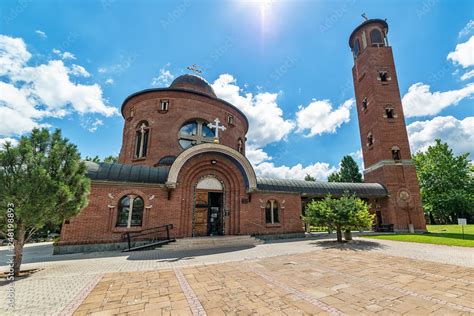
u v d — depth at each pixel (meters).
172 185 14.68
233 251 11.99
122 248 13.26
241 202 16.86
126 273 7.59
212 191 16.70
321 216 16.02
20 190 7.23
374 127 26.88
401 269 7.78
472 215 43.22
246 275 7.20
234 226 16.58
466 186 37.94
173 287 6.11
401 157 25.45
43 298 5.40
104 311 4.68
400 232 22.88
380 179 25.55
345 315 4.37
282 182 20.78
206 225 16.19
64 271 7.99
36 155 8.30
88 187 9.48
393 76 27.91
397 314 4.39
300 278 6.82
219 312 4.56
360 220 15.05
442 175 38.94
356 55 31.56
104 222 13.28
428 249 11.89
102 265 8.95
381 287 5.94
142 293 5.69
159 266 8.60
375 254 10.66
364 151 28.70
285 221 18.98
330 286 6.06
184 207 15.37
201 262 9.23
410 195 24.38
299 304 4.90
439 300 5.03
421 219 23.81
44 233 22.88
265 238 17.45
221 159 16.83
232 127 24.73
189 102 22.30
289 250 12.16
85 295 5.58
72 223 12.57
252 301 5.11
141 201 14.53
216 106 23.83
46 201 7.72
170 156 19.81
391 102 27.03
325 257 10.02
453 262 8.77
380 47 28.89
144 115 21.45
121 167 14.82
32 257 11.10
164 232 14.34
